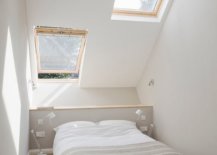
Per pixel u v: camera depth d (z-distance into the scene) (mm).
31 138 3756
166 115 3678
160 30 3816
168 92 3596
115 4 3502
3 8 1741
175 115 3404
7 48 1882
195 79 2918
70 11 3283
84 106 4164
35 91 4254
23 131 2926
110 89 4641
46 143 3818
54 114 3742
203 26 2746
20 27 2689
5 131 1774
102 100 4473
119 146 2719
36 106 4094
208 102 2686
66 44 4059
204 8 2727
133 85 4727
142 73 4520
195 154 2953
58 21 3396
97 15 3387
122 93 4645
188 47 3057
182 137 3234
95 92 4531
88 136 3229
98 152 2510
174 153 2525
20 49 2672
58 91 4367
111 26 3584
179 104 3293
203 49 2752
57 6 3193
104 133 3408
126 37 3812
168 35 3578
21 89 2725
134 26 3664
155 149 2629
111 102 4492
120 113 4121
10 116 1988
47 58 4246
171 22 3482
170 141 3568
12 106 2090
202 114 2797
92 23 3486
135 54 4133
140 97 4648
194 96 2941
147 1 3561
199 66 2832
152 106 4160
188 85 3068
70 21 3420
